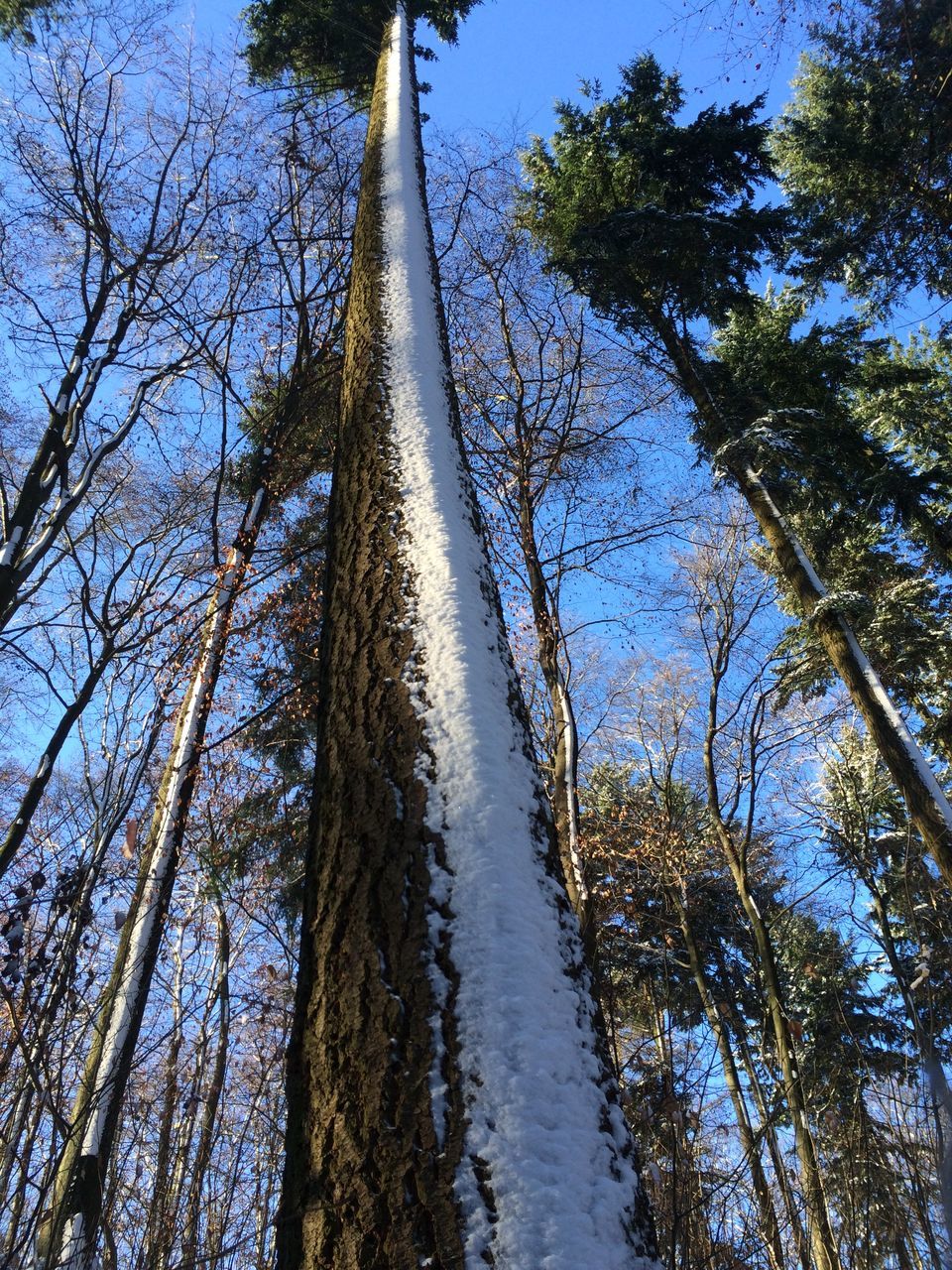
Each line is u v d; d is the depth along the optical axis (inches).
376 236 189.8
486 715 84.5
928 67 399.2
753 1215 163.8
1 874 161.3
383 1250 54.1
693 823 454.3
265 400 337.1
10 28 267.6
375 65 438.9
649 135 484.4
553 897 73.8
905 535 516.4
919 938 266.2
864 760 417.1
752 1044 320.8
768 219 447.8
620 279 438.0
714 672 397.1
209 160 284.2
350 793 82.5
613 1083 65.2
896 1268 157.8
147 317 256.8
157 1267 134.2
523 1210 52.9
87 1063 167.2
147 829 222.7
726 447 409.4
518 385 340.8
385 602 99.3
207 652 239.9
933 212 444.8
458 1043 61.4
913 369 547.8
